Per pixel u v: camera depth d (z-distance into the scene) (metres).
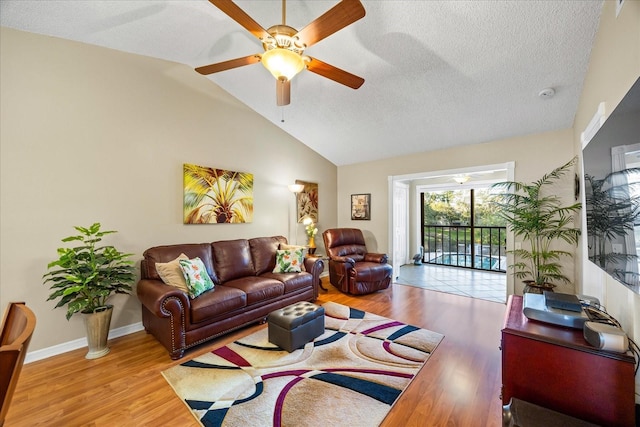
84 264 2.36
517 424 1.13
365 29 2.43
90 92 2.69
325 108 3.96
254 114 4.24
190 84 3.47
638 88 0.98
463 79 2.94
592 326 1.28
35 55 2.40
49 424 1.62
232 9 1.56
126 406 1.77
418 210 7.14
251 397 1.85
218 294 2.73
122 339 2.77
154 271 2.82
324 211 5.61
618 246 1.20
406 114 3.75
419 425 1.60
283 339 2.48
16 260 2.31
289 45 1.85
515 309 1.78
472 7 2.12
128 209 2.94
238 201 3.96
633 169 1.03
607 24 1.84
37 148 2.41
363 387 1.94
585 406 1.24
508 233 3.96
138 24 2.46
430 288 4.64
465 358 2.34
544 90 2.90
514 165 3.89
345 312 3.45
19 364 0.74
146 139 3.08
